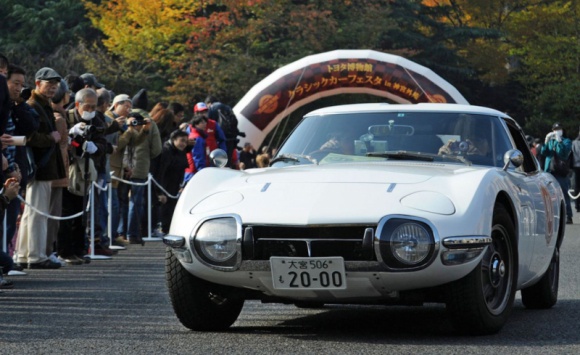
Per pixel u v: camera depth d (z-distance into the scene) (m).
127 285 11.37
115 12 48.34
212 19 48.38
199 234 7.55
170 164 19.27
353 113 9.34
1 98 10.05
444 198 7.46
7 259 11.12
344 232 7.25
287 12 50.81
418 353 6.85
